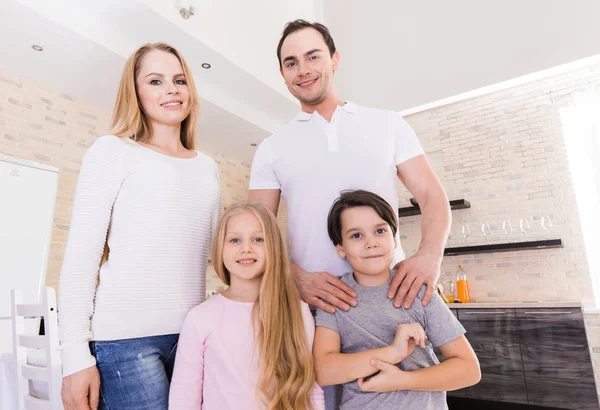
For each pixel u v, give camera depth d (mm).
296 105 4336
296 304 1117
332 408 1091
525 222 4055
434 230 1230
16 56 2998
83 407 954
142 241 1092
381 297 1081
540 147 4125
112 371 1009
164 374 1085
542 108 4172
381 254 1091
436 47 4023
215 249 1205
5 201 2803
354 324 1055
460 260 4324
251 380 1017
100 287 1064
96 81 3361
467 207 4395
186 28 3150
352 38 4520
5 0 2453
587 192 3865
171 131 1304
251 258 1144
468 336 3566
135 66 1263
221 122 4180
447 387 958
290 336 1068
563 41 3471
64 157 3486
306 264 1264
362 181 1268
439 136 4703
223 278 1213
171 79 1267
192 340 1059
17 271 2793
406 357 1010
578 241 3799
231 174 5203
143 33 3117
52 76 3281
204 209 1254
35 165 3002
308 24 1408
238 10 3699
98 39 2885
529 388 3238
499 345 3416
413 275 1087
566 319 3186
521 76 3633
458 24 3943
